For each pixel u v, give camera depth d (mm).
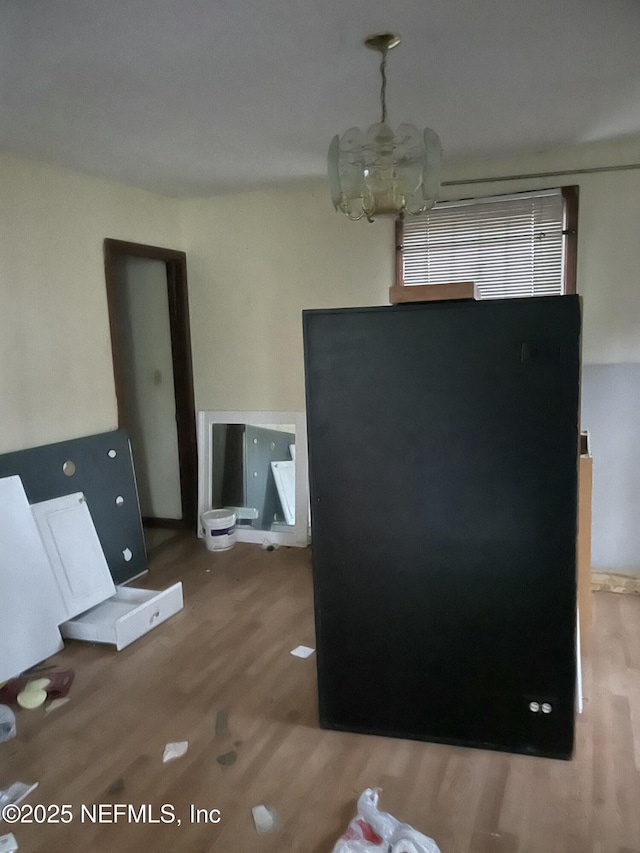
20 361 3168
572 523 1933
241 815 1888
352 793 1962
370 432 2059
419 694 2174
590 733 2225
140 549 3807
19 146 3018
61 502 3262
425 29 1957
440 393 1985
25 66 2156
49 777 2070
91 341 3615
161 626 3123
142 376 4625
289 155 3330
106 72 2219
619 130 3076
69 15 1810
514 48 2107
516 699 2084
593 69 2307
